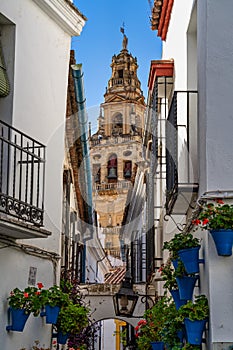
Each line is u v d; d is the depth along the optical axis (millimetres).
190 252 6902
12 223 7746
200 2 7480
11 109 8828
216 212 6480
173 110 8461
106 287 15695
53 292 8742
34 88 9438
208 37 7039
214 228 6418
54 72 10070
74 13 10336
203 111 7074
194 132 8422
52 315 8711
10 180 8633
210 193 6746
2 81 8719
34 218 8297
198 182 7441
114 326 26000
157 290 13539
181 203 8070
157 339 10703
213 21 7059
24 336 8820
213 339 6410
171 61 10891
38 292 8531
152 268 12453
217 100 6930
